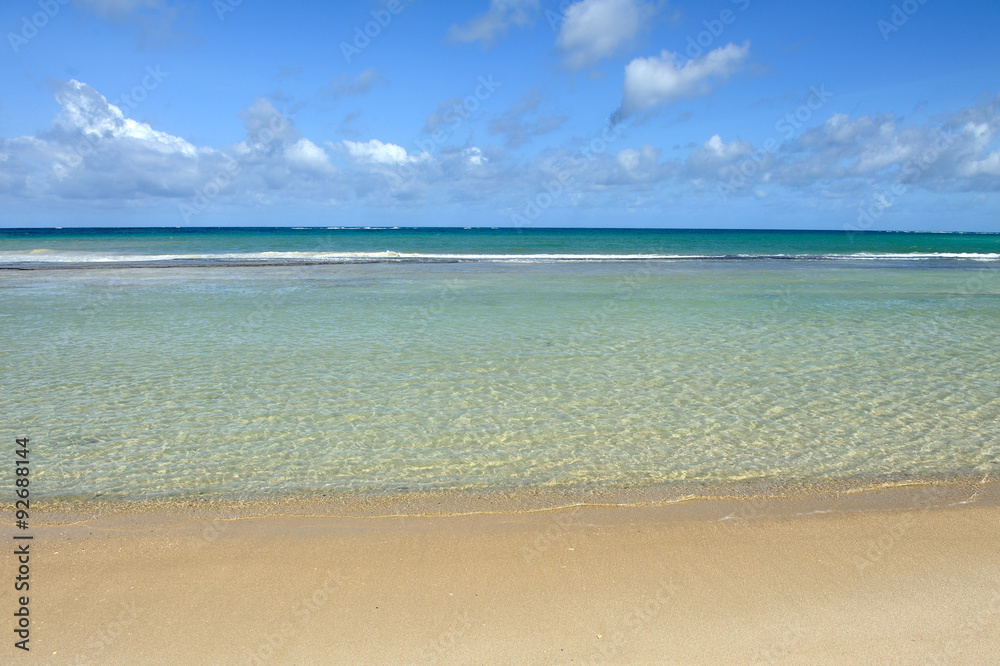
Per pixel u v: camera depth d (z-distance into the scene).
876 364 10.92
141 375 10.09
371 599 4.12
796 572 4.46
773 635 3.78
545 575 4.42
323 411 8.38
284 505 5.65
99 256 37.31
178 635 3.74
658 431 7.66
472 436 7.50
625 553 4.73
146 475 6.34
